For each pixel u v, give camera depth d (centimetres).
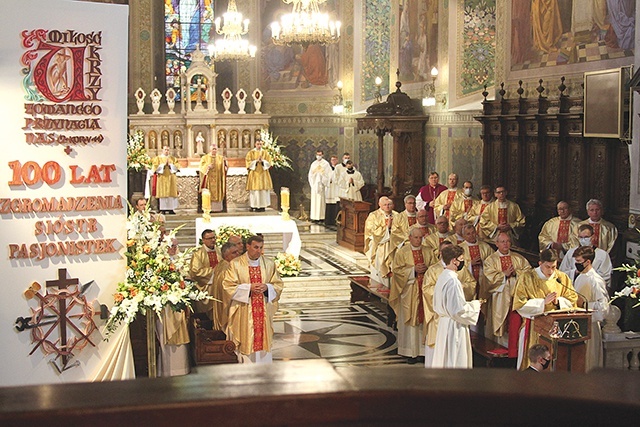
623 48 1366
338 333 1419
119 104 785
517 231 1551
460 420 168
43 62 752
